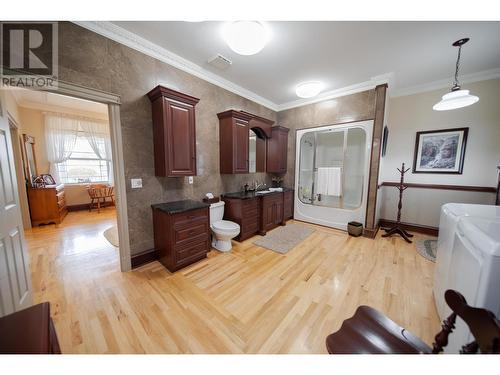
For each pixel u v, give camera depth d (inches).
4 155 50.3
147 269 84.7
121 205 79.9
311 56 92.0
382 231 135.4
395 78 116.1
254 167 147.4
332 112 137.4
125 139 79.7
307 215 157.6
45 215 145.9
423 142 128.2
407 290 71.1
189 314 59.2
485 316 23.3
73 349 47.2
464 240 46.0
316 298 66.9
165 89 78.7
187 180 103.6
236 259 94.9
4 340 25.2
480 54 89.7
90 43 68.5
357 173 139.8
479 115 110.8
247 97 135.3
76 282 74.9
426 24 69.9
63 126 180.9
